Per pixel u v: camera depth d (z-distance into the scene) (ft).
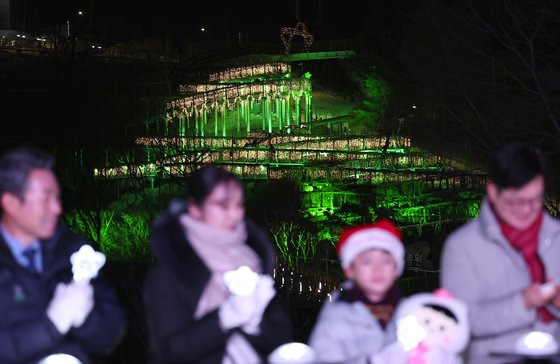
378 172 104.73
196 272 13.08
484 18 55.06
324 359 13.37
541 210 14.40
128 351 38.55
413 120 67.41
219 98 165.58
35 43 173.37
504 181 13.53
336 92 212.02
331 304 14.02
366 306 13.89
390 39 93.86
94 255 12.89
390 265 13.79
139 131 87.35
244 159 128.67
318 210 98.73
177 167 82.12
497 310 13.60
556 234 14.24
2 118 78.95
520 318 13.47
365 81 165.78
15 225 13.37
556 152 45.24
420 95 70.38
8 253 13.17
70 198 66.08
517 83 54.54
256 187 110.11
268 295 12.67
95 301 13.94
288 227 78.33
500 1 52.75
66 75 76.64
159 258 13.19
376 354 13.21
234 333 13.48
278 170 114.52
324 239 76.95
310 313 44.70
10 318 13.03
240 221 13.82
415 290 48.39
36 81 86.22
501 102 52.06
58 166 66.69
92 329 13.69
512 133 50.21
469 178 65.82
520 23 51.62
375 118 158.10
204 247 13.25
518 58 53.26
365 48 156.97
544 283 14.08
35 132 74.74
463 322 13.39
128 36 208.54
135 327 39.14
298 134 150.41
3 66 104.01
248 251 13.71
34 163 13.11
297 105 178.70
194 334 12.66
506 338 13.98
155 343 13.12
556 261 14.16
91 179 67.62
